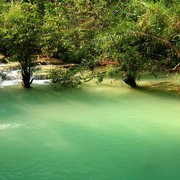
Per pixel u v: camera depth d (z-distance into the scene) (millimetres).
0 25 12453
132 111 10125
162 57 11703
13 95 11953
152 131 8492
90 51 12570
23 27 12156
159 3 10625
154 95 11891
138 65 11820
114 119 9430
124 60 11688
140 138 8039
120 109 10336
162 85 13367
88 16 13406
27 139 7973
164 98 11516
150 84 13586
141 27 10789
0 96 11781
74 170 6461
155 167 6582
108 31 11617
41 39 12578
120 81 14141
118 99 11445
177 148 7461
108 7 13281
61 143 7746
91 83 13812
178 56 11211
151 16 10445
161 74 15172
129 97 11680
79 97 11750
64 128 8719
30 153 7211
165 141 7852
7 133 8328
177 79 14172
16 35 12102
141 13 11320
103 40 11461
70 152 7254
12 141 7852
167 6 11297
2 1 13516
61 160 6879
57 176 6230
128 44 11773
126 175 6273
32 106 10648
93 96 11852
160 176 6238
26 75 12914
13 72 14852
